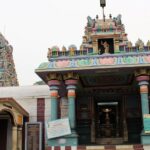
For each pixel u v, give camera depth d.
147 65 19.88
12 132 23.97
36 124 26.09
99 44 23.02
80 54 22.08
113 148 19.86
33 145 25.56
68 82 20.88
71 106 20.52
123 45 22.22
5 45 45.16
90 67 20.30
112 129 26.53
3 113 24.83
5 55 44.62
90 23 24.09
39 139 25.66
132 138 24.88
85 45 22.69
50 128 20.08
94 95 26.30
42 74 21.12
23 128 26.36
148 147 19.09
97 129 26.31
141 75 20.34
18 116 24.56
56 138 19.97
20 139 24.89
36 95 27.86
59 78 21.09
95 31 23.23
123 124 25.39
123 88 25.77
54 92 20.89
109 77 23.05
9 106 22.98
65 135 19.86
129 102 25.81
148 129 19.34
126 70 20.86
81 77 22.69
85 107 26.14
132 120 25.34
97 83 25.02
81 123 25.78
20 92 28.22
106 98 26.58
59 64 20.77
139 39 21.84
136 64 19.97
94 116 26.00
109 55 20.86
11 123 25.05
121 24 23.61
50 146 19.89
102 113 27.22
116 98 26.52
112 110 27.22
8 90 28.47
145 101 19.97
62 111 26.77
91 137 25.27
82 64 20.55
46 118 27.14
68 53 21.81
